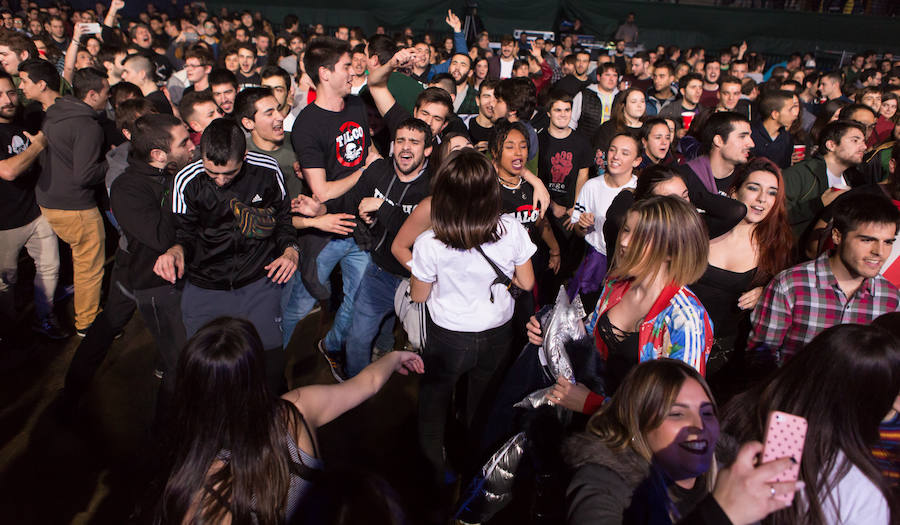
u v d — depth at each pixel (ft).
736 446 5.61
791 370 5.65
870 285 8.46
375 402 12.71
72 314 15.56
